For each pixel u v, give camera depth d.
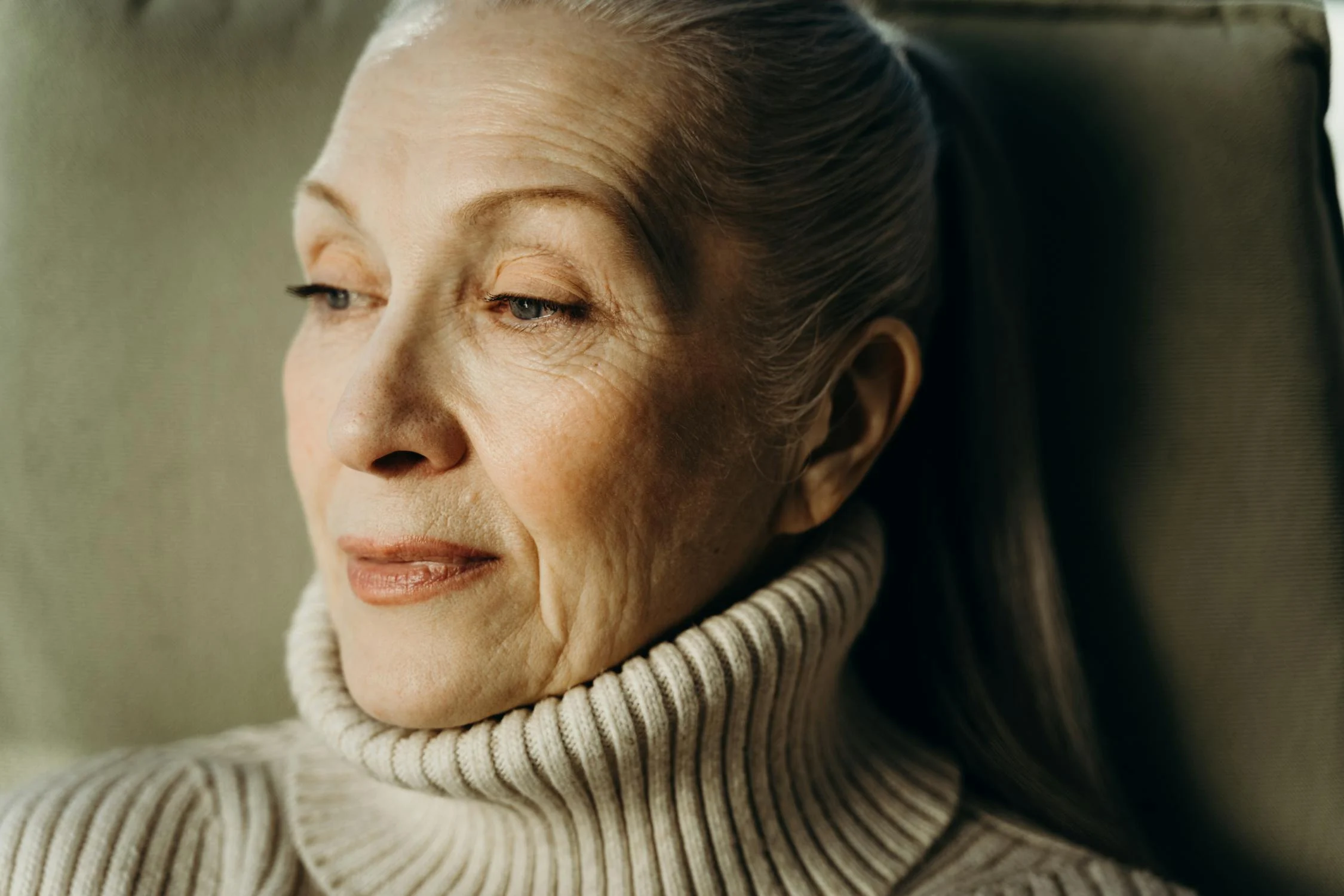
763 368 0.64
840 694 0.79
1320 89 0.84
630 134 0.58
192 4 0.88
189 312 0.88
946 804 0.75
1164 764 0.83
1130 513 0.83
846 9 0.72
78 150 0.88
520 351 0.59
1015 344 0.82
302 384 0.65
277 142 0.88
